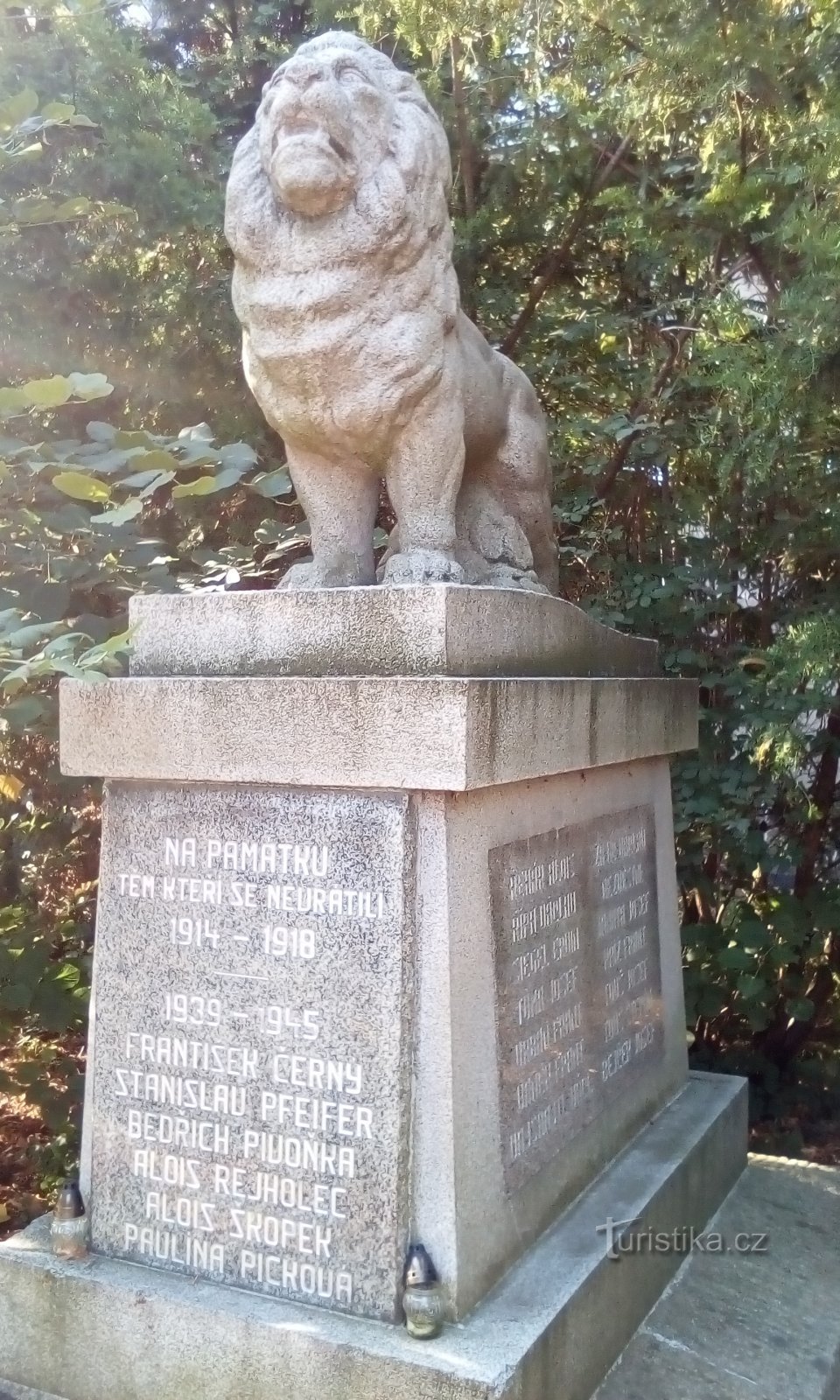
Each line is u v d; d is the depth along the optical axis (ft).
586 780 9.27
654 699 10.25
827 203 11.30
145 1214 7.68
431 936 6.97
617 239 16.62
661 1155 9.54
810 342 11.18
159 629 7.90
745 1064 15.34
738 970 14.32
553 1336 6.86
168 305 13.88
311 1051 7.20
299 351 7.61
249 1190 7.35
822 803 15.62
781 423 12.34
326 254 7.50
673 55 12.69
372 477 8.42
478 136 16.37
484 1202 7.14
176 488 8.25
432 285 7.79
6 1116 13.97
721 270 15.79
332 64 7.41
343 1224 7.04
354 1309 6.96
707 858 15.88
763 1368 8.03
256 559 13.26
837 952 15.69
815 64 11.56
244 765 7.36
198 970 7.61
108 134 12.71
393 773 6.89
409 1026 6.98
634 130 14.55
